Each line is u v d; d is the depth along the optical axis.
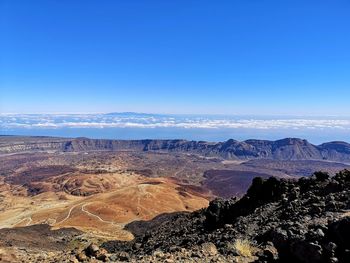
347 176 34.31
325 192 32.84
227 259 21.17
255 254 22.33
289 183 42.59
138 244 48.62
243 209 43.94
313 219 23.44
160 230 58.62
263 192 44.22
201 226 47.12
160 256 21.88
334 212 23.94
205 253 22.31
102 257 22.23
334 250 17.58
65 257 24.16
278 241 20.39
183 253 22.44
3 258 24.81
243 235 28.31
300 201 32.62
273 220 29.88
